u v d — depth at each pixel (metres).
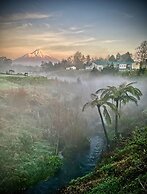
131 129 40.09
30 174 31.02
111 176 23.53
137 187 18.00
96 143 42.22
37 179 30.69
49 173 31.94
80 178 28.02
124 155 27.61
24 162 32.75
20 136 38.03
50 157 35.19
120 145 33.47
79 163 34.62
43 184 29.88
